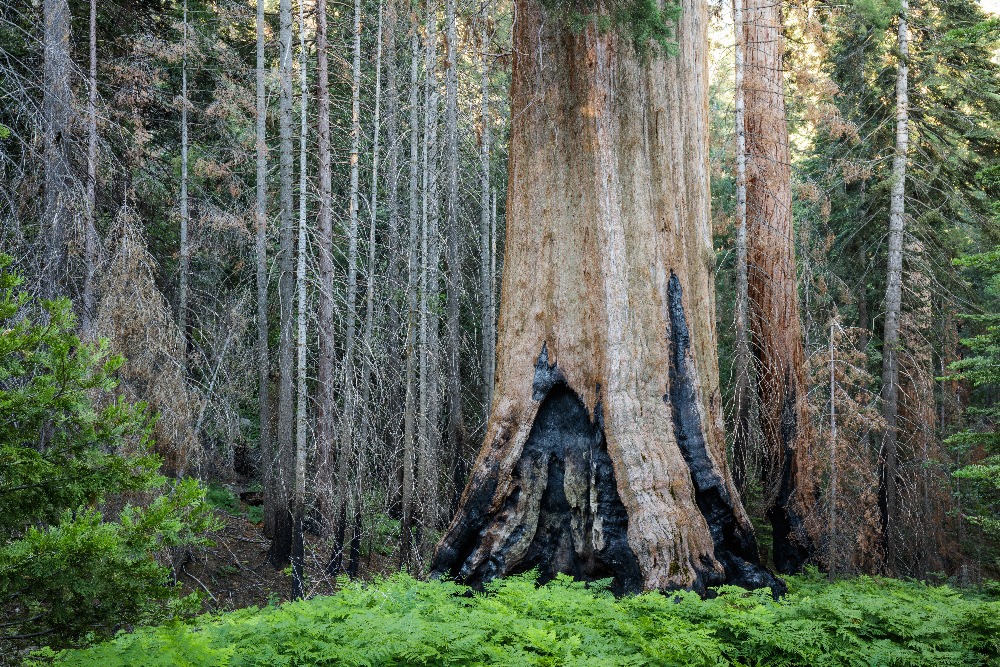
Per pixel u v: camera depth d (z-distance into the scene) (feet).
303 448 41.14
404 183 64.59
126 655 14.23
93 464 14.71
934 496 51.49
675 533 29.17
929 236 59.62
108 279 34.94
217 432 50.65
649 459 30.32
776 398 47.70
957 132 60.03
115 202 43.60
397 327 55.01
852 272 65.10
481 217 66.28
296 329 55.77
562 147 33.37
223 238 56.70
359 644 19.77
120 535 14.32
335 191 61.67
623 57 33.06
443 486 55.52
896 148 54.85
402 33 60.03
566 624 23.00
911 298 60.80
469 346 69.97
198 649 15.26
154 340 36.04
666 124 33.73
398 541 56.59
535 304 33.35
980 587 42.83
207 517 15.26
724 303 68.54
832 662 23.58
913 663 23.88
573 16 30.96
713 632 23.53
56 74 34.40
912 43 56.90
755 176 50.52
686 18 35.32
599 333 31.78
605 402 31.04
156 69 48.91
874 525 40.98
